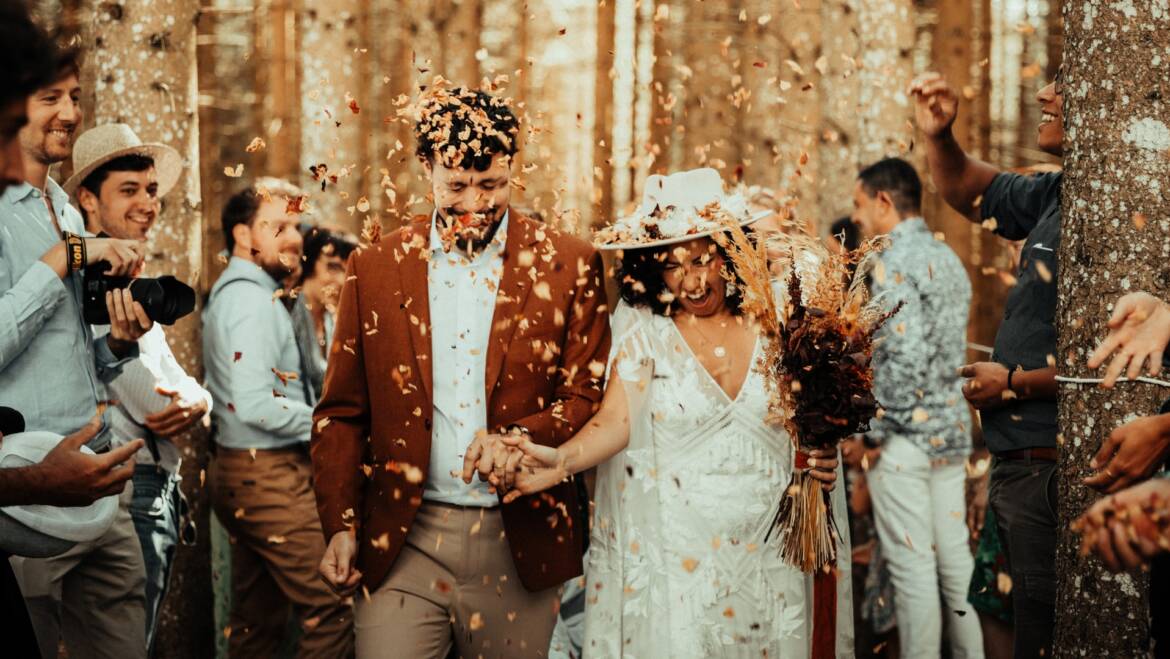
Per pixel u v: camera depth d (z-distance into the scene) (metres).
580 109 13.73
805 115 8.73
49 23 2.43
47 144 3.57
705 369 3.48
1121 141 3.03
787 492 3.39
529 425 3.37
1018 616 3.89
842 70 6.79
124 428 4.12
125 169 4.34
